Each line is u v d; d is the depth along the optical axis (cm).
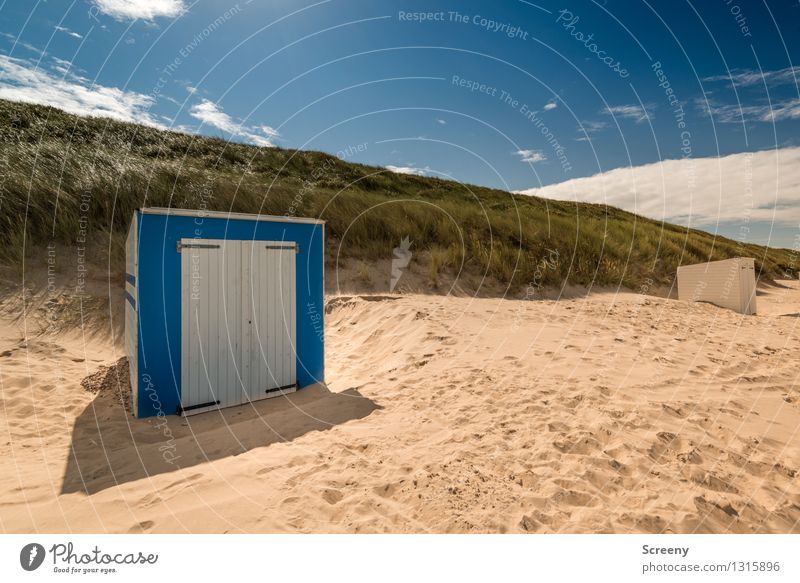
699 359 614
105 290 830
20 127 1496
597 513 269
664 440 363
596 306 1065
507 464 330
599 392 477
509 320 859
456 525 257
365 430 408
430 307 915
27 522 262
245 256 531
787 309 1174
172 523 259
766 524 258
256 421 447
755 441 361
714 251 1912
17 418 465
